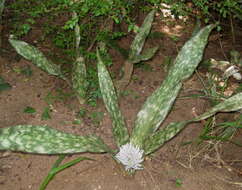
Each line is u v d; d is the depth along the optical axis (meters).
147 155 0.84
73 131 0.90
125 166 0.75
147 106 0.76
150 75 1.17
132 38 1.33
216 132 0.94
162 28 1.47
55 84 1.08
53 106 0.99
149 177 0.79
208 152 0.88
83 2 0.88
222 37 1.47
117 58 1.22
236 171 0.83
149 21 0.90
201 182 0.79
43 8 0.95
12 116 0.93
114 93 0.76
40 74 1.12
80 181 0.76
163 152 0.87
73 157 0.83
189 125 0.98
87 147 0.67
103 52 1.02
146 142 0.75
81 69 0.94
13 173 0.77
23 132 0.62
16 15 1.14
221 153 0.89
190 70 0.75
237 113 0.99
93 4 0.87
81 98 0.99
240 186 0.79
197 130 0.96
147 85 1.12
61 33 1.04
